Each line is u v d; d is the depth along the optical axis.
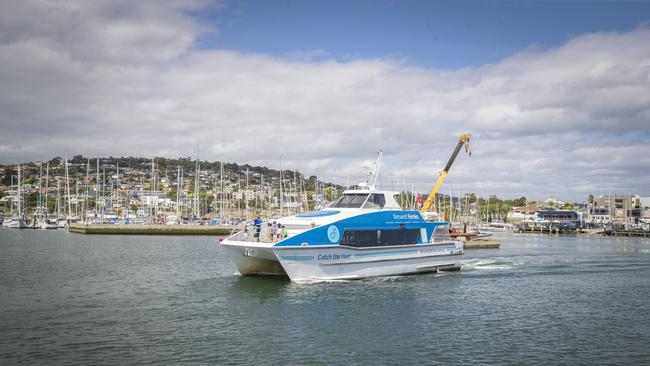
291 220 34.00
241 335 22.36
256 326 23.75
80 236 96.50
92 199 199.12
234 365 18.77
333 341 21.70
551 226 150.12
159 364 18.77
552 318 26.42
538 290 34.22
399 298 29.78
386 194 37.19
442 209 160.12
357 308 27.27
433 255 38.50
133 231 104.31
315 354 20.06
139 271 41.41
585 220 185.75
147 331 22.83
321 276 32.84
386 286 32.94
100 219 139.50
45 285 34.47
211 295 30.34
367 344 21.41
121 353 19.89
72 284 34.88
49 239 86.69
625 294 33.31
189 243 76.94
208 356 19.66
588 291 34.28
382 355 20.12
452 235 82.69
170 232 104.44
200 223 127.75
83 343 21.08
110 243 76.56
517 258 57.00
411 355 20.19
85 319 24.92
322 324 24.19
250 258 34.19
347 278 33.75
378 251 34.94
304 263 31.86
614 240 110.38
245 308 27.03
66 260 50.38
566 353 20.78
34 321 24.52
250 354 19.94
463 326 24.50
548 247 81.75
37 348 20.42
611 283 37.94
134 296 30.38
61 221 139.75
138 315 25.69
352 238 33.50
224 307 27.30
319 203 147.12
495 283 36.41
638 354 20.77
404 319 25.39
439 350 20.84
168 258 52.31
